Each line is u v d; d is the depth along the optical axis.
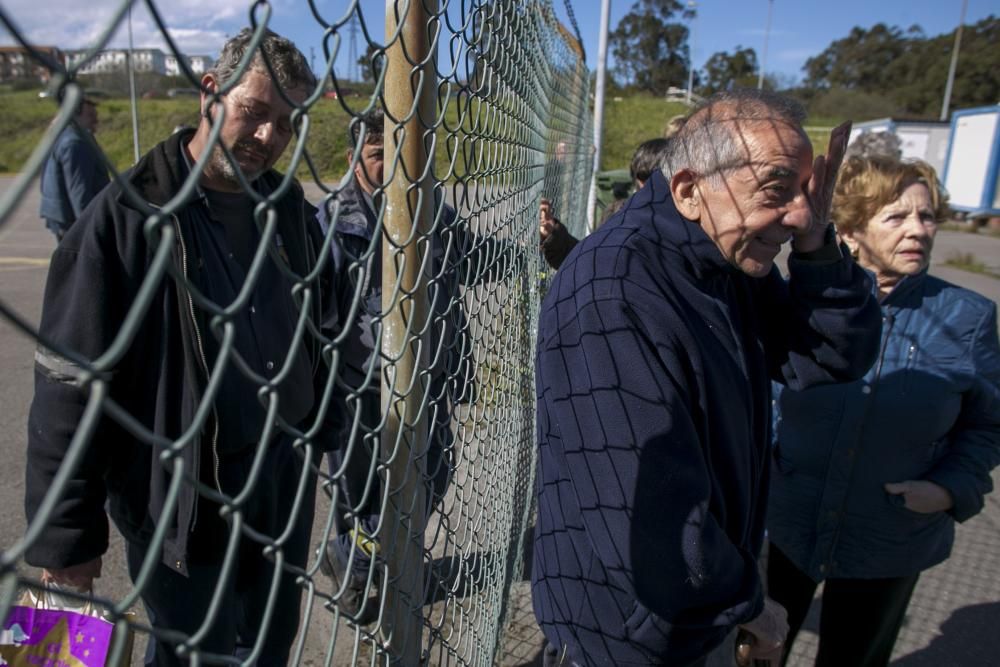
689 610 1.27
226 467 1.57
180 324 1.44
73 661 1.02
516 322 2.12
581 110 5.38
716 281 1.45
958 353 1.90
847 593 2.06
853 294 1.56
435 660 2.12
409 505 1.16
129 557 1.65
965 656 2.74
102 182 5.03
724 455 1.38
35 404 1.37
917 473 1.95
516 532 2.62
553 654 1.62
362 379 2.12
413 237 1.04
